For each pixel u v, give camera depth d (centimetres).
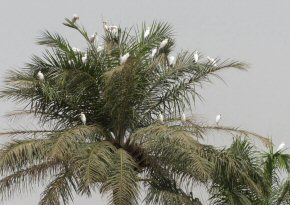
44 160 2659
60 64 2738
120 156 2517
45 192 2720
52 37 2792
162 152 2584
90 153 2441
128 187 2384
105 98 2744
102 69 2778
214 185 2752
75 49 2812
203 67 2800
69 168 2623
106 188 2362
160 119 2662
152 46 2870
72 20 2803
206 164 2450
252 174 2792
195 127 2558
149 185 2791
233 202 2698
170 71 2836
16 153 2464
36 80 2684
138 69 2728
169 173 2714
